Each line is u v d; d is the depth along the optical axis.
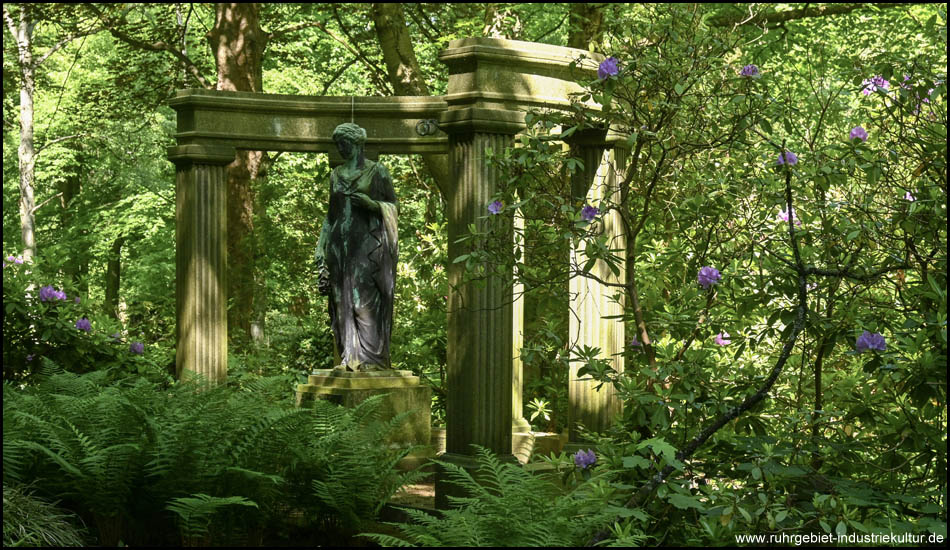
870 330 5.05
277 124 8.68
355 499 6.20
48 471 5.93
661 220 6.63
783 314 5.34
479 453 6.71
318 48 19.66
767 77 5.64
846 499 4.67
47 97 23.22
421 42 17.66
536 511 4.95
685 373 5.31
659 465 5.06
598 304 7.61
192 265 8.53
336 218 8.36
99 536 5.84
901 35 10.79
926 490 5.11
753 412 5.36
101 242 23.89
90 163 25.16
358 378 8.09
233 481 5.93
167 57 17.69
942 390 4.78
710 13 5.89
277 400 7.50
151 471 5.73
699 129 6.00
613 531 4.67
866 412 5.11
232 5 14.27
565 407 10.50
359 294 8.27
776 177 6.00
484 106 6.78
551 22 18.08
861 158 5.39
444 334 10.70
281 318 15.19
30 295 9.32
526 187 6.21
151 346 12.36
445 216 13.70
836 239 5.54
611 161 7.45
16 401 6.43
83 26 17.78
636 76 5.74
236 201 14.12
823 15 12.96
